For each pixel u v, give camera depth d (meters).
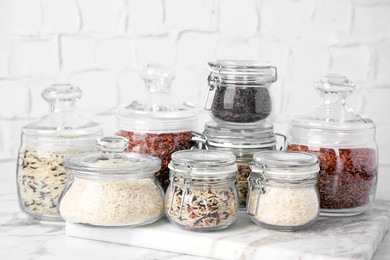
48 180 1.23
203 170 1.11
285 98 1.87
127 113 1.29
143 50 1.88
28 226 1.26
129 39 1.88
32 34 1.89
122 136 1.28
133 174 1.13
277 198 1.14
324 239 1.12
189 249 1.12
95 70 1.90
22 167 1.26
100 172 1.11
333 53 1.83
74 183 1.16
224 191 1.14
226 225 1.15
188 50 1.87
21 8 1.88
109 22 1.88
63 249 1.13
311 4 1.82
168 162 1.26
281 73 1.86
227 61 1.31
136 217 1.13
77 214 1.13
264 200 1.15
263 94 1.27
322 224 1.22
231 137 1.26
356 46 1.82
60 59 1.90
